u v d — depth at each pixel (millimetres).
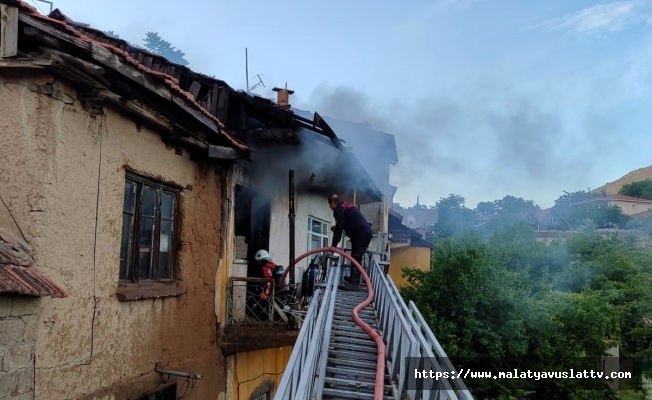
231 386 8320
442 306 13195
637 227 61656
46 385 4520
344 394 4875
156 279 6578
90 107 5113
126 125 5750
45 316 4508
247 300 8977
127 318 5781
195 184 7484
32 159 4512
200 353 7496
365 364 5441
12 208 4488
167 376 6523
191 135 6859
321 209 13508
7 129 4570
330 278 7012
